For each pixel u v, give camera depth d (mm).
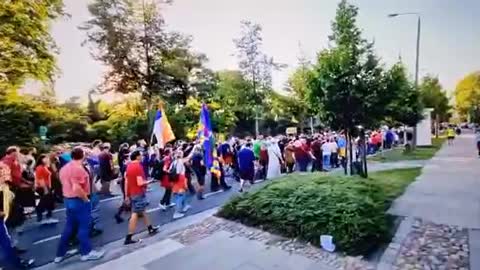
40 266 5938
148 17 28078
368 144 23297
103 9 26906
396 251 5816
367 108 10844
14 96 17547
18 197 7684
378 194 8375
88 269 5684
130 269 5617
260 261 5680
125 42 27438
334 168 17078
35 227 8305
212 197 11414
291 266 5457
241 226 7305
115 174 12672
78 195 6027
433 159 19422
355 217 6203
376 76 10953
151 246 6598
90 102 31609
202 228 7426
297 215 6668
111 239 7230
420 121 25797
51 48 18531
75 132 25547
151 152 13719
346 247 5832
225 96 38219
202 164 11266
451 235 6449
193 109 30031
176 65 28875
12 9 15797
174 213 9195
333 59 10969
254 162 13789
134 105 28359
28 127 17359
